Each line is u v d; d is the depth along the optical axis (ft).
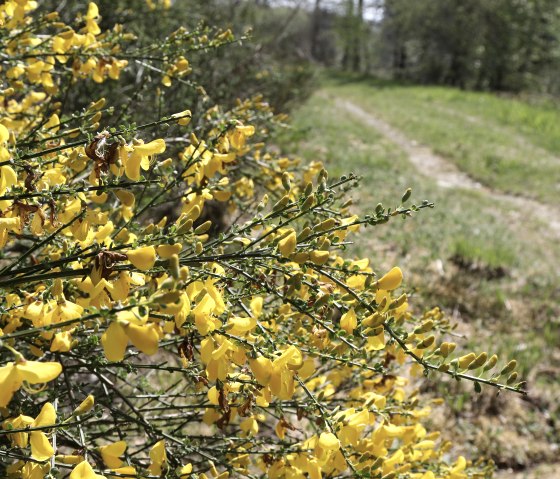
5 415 4.49
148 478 4.30
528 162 39.11
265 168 8.96
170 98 11.87
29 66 7.30
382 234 20.70
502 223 26.14
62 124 5.48
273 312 5.27
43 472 3.65
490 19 100.32
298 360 4.04
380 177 29.12
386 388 6.93
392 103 67.56
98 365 5.13
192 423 9.42
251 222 4.48
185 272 3.14
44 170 4.83
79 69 7.40
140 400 8.30
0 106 7.23
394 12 123.03
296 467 5.06
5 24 7.25
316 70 34.68
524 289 18.35
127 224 4.72
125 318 3.19
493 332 15.92
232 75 15.88
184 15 18.51
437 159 40.14
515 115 57.98
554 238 25.61
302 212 4.48
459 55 107.76
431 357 4.30
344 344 4.81
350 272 4.44
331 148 34.35
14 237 5.17
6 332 4.59
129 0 15.19
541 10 96.07
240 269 4.53
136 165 4.12
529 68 103.19
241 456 5.33
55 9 12.50
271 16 31.19
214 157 5.29
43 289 4.63
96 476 3.56
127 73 13.21
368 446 5.33
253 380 4.54
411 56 126.41
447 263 19.30
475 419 12.49
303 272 4.39
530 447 12.10
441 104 67.82
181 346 4.19
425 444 6.46
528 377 13.98
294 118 40.63
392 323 4.34
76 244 4.41
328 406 6.89
